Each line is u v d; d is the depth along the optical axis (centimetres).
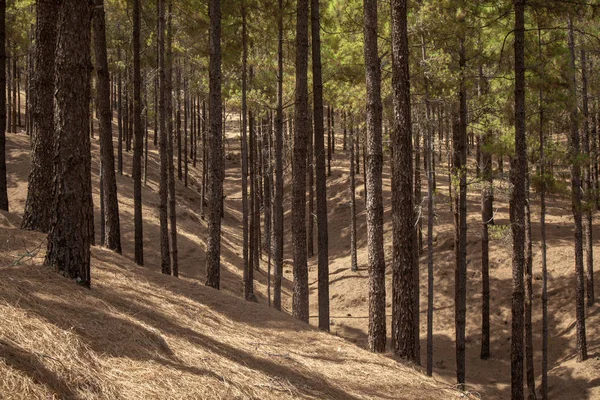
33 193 941
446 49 1529
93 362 438
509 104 1455
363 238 3262
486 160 1841
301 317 1351
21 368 375
